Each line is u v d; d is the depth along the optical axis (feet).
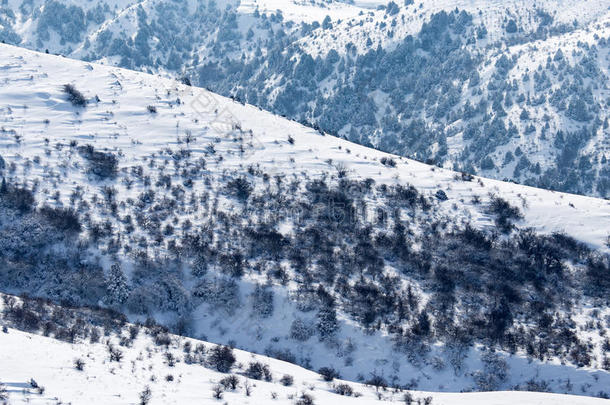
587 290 380.37
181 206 424.87
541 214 460.14
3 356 181.98
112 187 435.53
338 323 334.24
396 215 440.86
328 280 364.79
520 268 394.52
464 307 353.92
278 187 462.60
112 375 190.80
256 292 351.05
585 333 340.80
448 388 305.12
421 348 322.14
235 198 441.68
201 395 192.03
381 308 346.13
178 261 367.04
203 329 336.90
